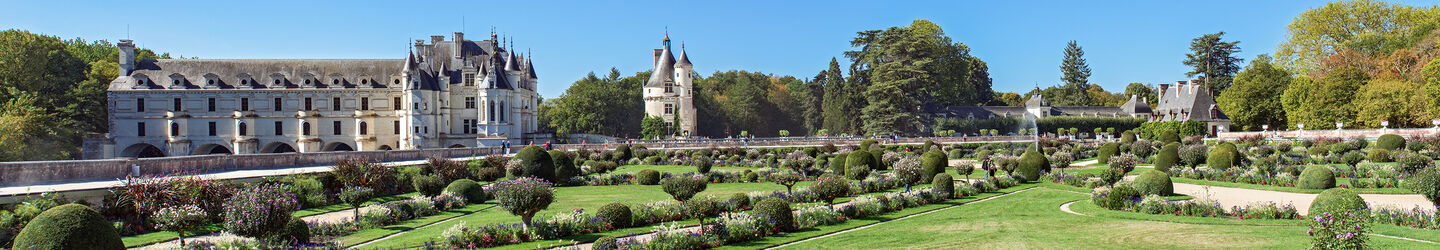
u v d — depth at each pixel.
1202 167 48.56
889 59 121.62
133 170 35.38
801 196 33.59
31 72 87.50
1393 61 89.62
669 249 22.34
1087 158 64.88
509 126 103.50
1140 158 58.84
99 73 103.12
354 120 101.88
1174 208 28.75
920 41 119.75
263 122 100.50
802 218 27.31
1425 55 86.81
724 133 142.00
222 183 28.19
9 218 24.14
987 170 41.53
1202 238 24.09
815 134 143.50
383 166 38.38
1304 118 92.00
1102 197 31.56
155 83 99.38
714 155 65.88
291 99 101.19
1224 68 140.75
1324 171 35.69
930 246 23.91
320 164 46.53
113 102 97.69
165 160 37.06
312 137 100.75
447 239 23.41
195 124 99.31
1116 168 41.44
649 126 116.94
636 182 44.59
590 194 39.25
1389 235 23.31
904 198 32.56
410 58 101.12
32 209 24.67
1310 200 32.44
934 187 35.62
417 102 100.50
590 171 52.88
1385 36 98.00
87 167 33.72
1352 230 17.94
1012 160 47.50
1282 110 106.31
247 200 21.84
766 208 26.44
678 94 123.88
